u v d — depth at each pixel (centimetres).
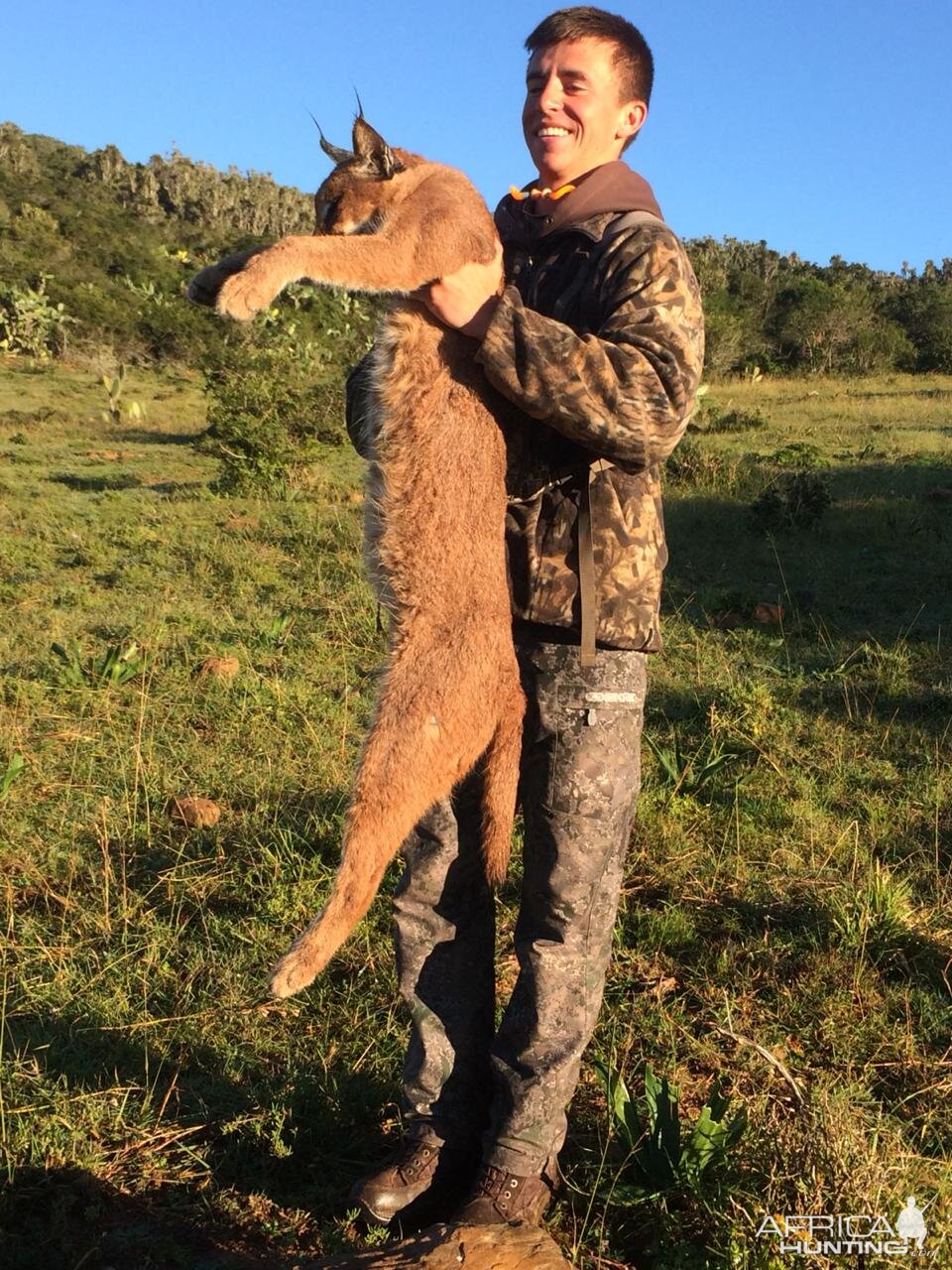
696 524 1377
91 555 1177
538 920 279
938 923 463
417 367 274
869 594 1070
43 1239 283
